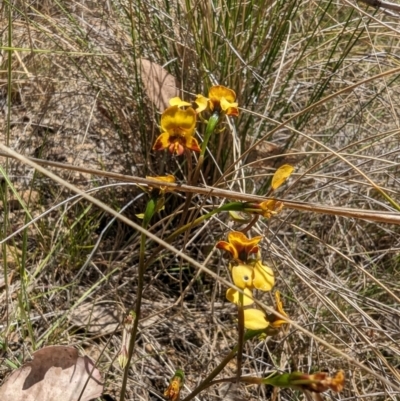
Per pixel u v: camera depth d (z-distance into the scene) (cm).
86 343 25
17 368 20
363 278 29
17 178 32
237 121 31
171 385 15
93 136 35
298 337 26
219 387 24
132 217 31
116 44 34
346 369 25
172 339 27
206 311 28
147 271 30
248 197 18
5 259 23
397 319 27
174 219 30
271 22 31
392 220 19
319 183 33
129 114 32
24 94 36
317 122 37
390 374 25
